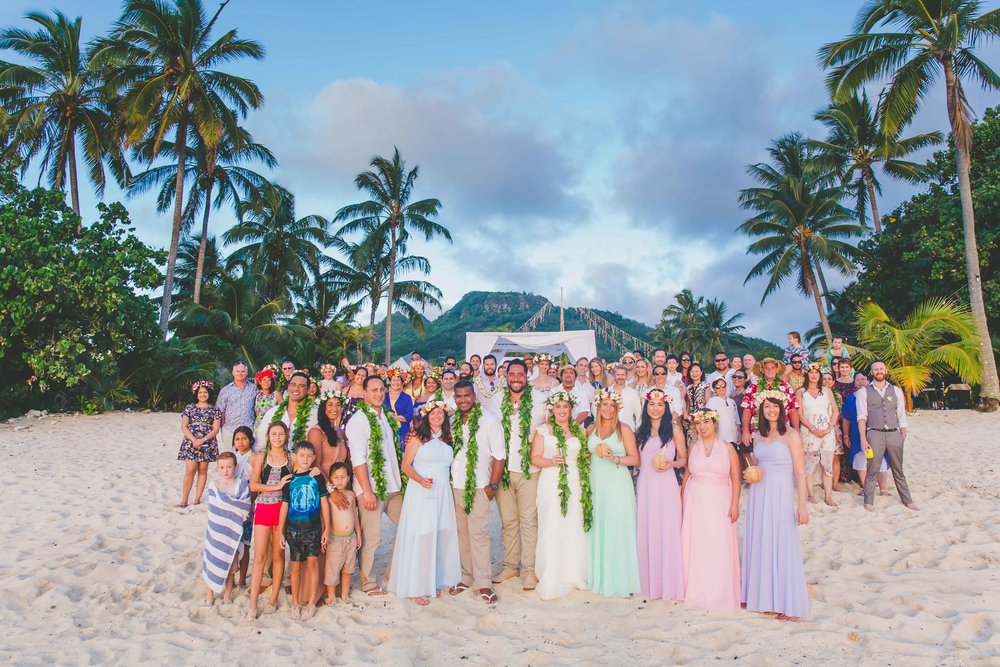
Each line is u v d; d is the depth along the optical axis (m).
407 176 33.44
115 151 23.11
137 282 18.06
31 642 4.27
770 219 29.58
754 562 4.79
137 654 4.10
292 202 33.75
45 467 10.26
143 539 6.51
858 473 8.71
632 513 5.31
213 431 7.82
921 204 22.39
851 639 4.20
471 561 5.50
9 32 22.14
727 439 7.35
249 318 26.58
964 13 16.12
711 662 4.01
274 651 4.20
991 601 4.72
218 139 22.84
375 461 5.20
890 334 18.19
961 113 17.23
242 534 5.11
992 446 12.55
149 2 22.00
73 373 16.09
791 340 9.52
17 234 15.59
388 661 4.04
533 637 4.48
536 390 6.18
